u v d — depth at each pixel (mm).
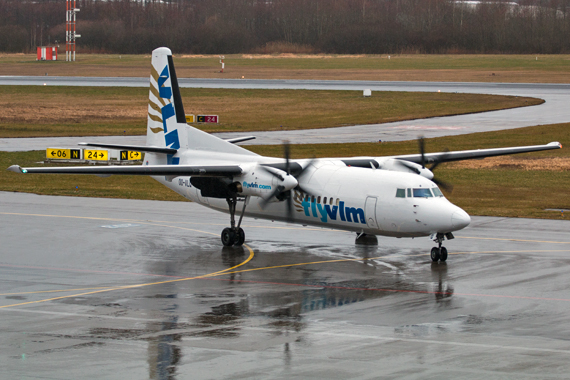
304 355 45750
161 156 103625
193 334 50844
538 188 145875
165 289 66750
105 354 45844
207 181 90375
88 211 116625
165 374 41969
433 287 67562
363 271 75188
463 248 88000
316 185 87750
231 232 89625
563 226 104688
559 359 44938
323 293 65062
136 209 119688
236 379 41094
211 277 72250
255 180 86562
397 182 80875
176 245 90250
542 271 74625
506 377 41406
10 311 57875
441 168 172250
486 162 180375
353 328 52656
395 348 47344
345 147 194500
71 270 75375
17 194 135250
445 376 41562
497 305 60188
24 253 84188
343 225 85938
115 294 64562
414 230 79312
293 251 86875
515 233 98750
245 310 58406
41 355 45625
